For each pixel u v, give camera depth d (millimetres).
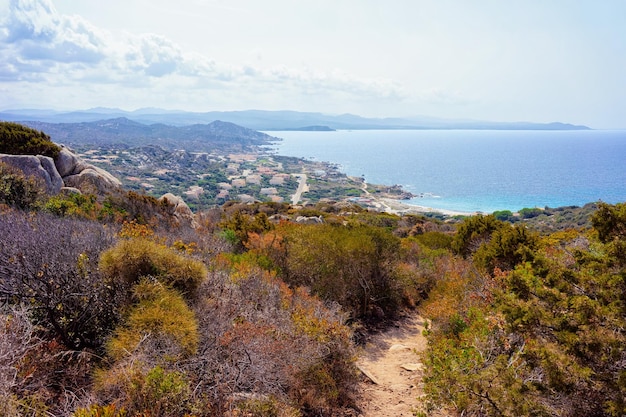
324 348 5293
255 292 6328
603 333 3482
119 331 3842
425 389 4531
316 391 4820
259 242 10289
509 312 4000
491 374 3803
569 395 3402
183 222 12422
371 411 5078
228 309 5207
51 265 4086
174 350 3721
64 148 14391
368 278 9547
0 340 2994
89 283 4188
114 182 14828
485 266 9062
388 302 9953
